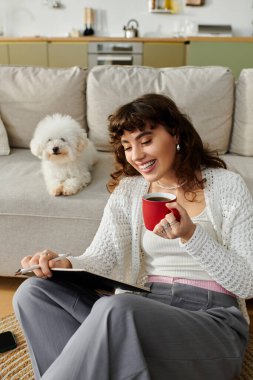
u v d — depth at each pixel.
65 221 1.81
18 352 1.56
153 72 2.33
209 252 1.01
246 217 1.09
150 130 1.08
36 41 5.06
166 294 1.11
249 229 1.08
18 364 1.50
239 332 1.02
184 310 0.96
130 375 0.85
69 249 1.85
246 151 2.27
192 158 1.16
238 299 1.16
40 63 5.14
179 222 0.95
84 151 2.02
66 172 1.88
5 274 1.95
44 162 1.99
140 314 0.86
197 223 1.10
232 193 1.12
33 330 1.04
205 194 1.16
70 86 2.38
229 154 2.35
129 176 1.31
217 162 1.22
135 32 5.37
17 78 2.43
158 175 1.12
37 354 1.05
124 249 1.27
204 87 2.23
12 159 2.25
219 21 5.49
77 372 0.84
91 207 1.77
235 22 5.49
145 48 5.02
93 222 1.79
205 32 5.29
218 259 1.01
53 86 2.38
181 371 0.91
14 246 1.88
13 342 1.59
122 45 5.02
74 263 1.14
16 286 2.00
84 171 1.95
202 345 0.93
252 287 1.02
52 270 1.02
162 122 1.08
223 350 0.96
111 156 2.29
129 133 1.09
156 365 0.89
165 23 5.52
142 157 1.10
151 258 1.20
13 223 1.84
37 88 2.39
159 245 1.15
